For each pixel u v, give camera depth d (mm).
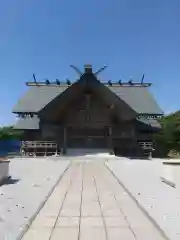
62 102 34312
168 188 12102
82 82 33938
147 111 37438
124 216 7926
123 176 15898
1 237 6211
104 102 35188
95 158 30125
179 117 43875
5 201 9633
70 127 35688
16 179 14820
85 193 11125
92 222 7371
